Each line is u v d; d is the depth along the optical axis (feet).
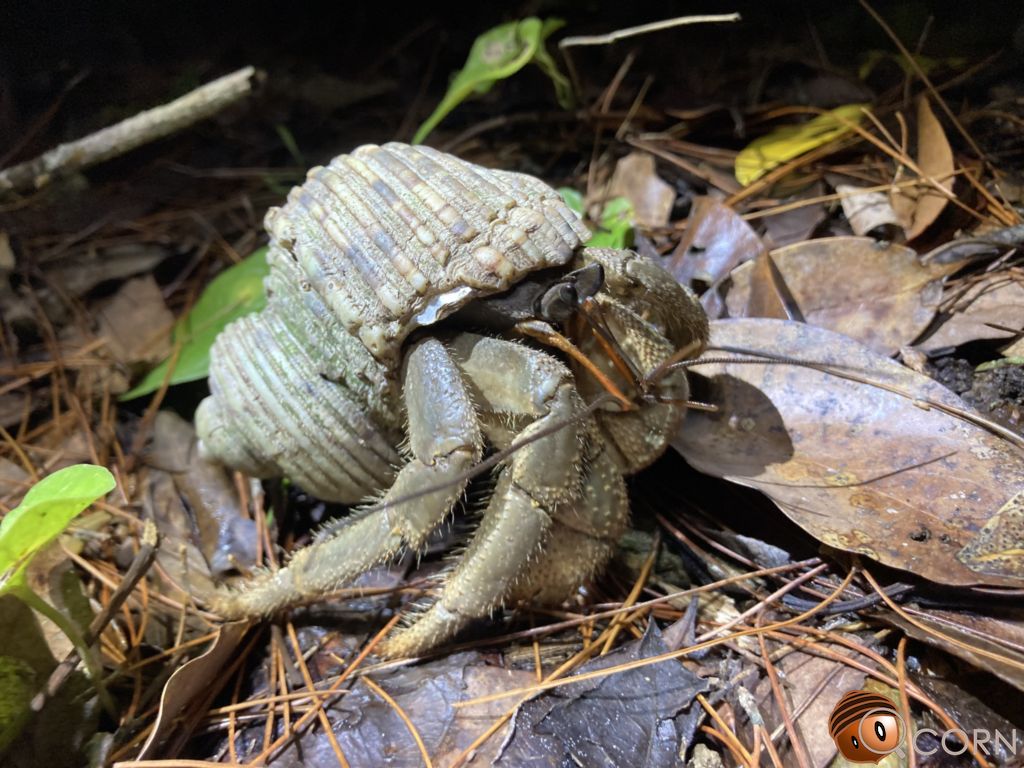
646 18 0.67
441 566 0.42
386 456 0.40
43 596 0.38
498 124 0.68
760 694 0.34
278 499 0.46
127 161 0.70
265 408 0.40
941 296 0.44
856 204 0.50
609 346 0.37
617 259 0.37
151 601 0.41
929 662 0.34
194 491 0.47
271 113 0.75
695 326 0.39
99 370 0.55
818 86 0.59
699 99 0.62
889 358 0.41
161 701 0.33
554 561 0.36
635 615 0.38
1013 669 0.31
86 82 0.73
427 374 0.35
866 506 0.37
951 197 0.47
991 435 0.37
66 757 0.34
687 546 0.40
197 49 0.77
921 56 0.55
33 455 0.50
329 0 0.78
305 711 0.36
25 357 0.56
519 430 0.36
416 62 0.78
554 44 0.68
